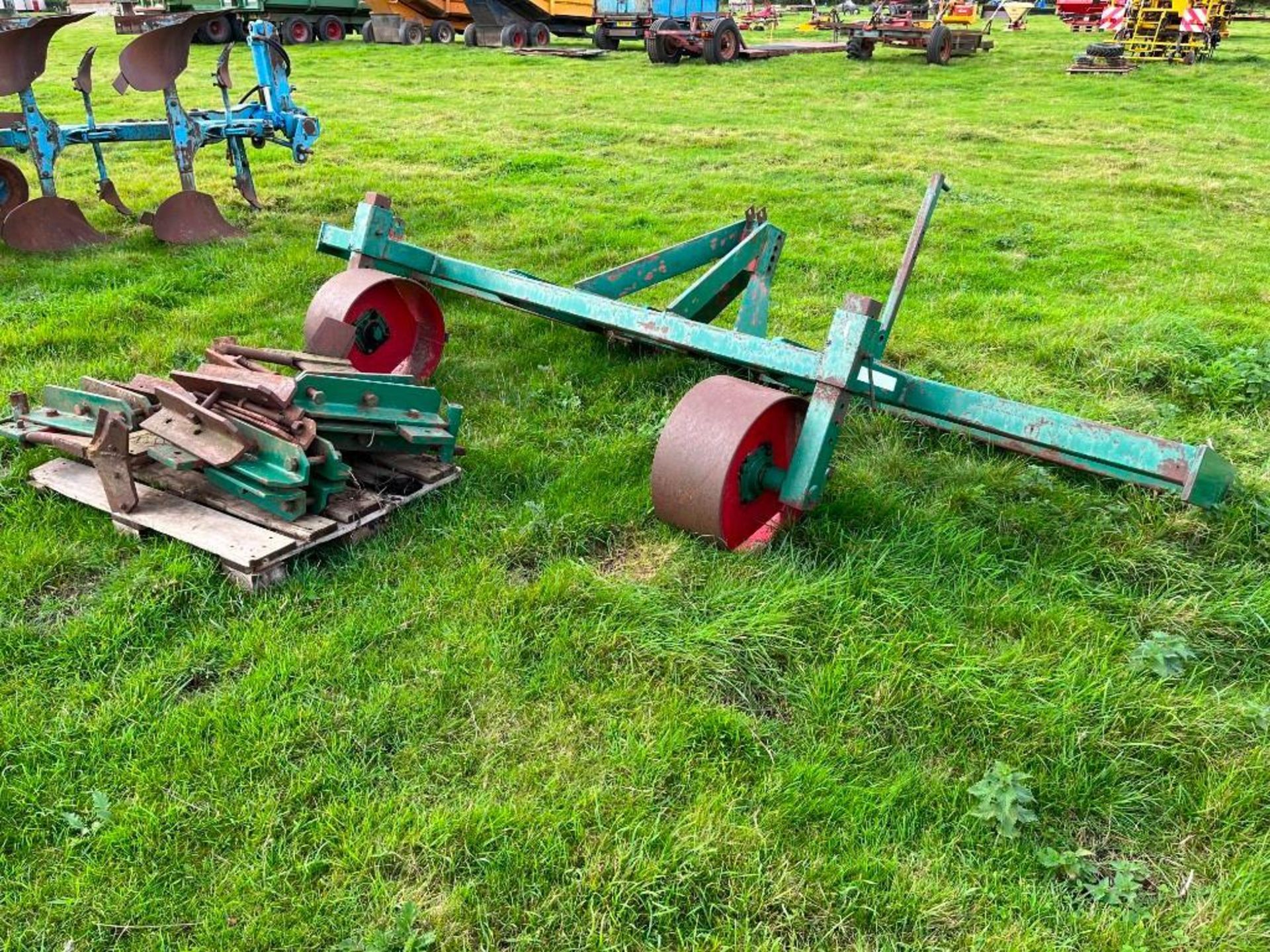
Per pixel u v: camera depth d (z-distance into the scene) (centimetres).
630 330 462
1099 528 430
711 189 1144
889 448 501
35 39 764
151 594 363
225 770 291
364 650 344
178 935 248
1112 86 2236
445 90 1967
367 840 271
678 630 357
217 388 396
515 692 327
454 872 266
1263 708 322
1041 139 1588
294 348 620
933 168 1328
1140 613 379
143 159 1233
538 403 550
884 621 367
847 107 1889
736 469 379
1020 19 4178
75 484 427
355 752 303
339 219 959
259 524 390
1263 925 256
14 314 665
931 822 286
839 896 261
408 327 561
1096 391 598
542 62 2466
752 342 415
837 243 943
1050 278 866
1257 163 1432
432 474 445
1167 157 1467
